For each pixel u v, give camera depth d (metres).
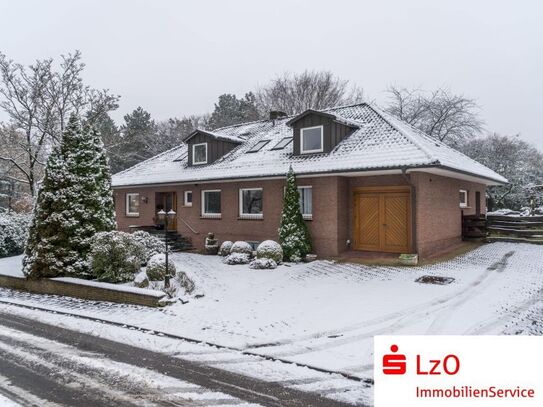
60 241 14.55
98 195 15.11
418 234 14.93
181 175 21.11
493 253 16.50
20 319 10.83
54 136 25.77
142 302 11.70
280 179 17.88
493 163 35.31
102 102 28.23
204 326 9.52
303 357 7.44
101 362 7.45
